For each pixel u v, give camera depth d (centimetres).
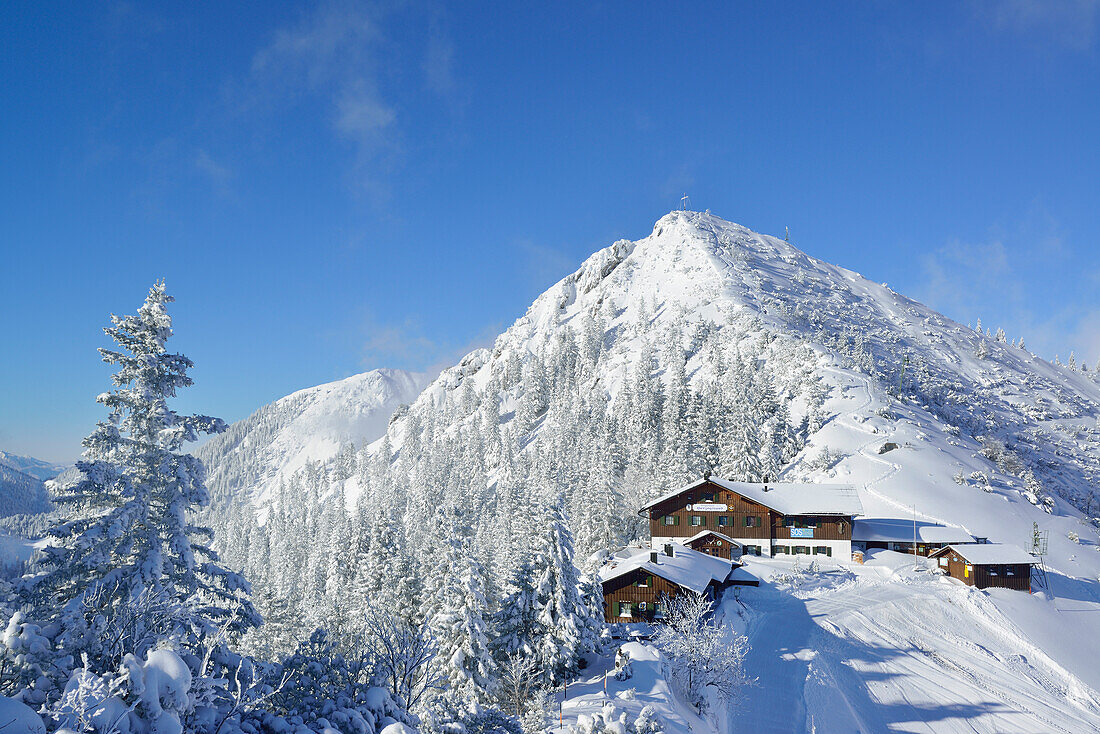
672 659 3831
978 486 8844
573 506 8862
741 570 6359
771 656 4425
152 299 2009
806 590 5988
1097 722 4131
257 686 1551
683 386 13912
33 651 1198
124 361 1919
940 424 11331
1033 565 6675
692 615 4019
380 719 1577
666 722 2991
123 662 1095
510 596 3816
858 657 4616
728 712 3584
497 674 3478
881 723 3844
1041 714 4088
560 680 3606
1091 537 8125
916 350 18212
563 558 3784
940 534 7238
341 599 5881
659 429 12031
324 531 11006
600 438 11444
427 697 2308
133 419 1934
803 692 3881
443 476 15400
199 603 1836
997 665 4766
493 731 2045
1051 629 5506
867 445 9844
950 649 4938
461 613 3388
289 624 4991
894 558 7056
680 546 6084
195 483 1989
